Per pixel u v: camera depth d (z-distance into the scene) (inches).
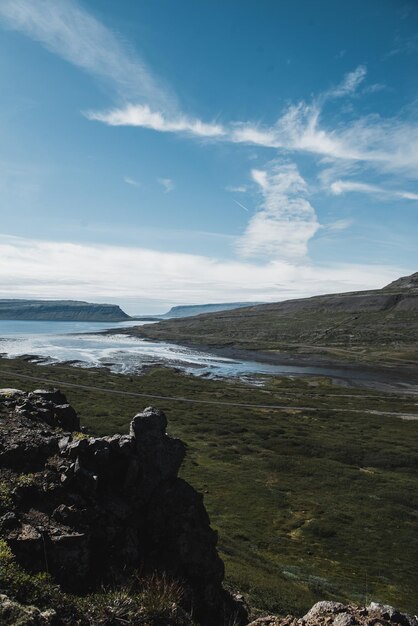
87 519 473.4
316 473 2018.9
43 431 597.3
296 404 3922.2
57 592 364.8
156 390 4311.0
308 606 773.3
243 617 553.6
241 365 6717.5
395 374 5949.8
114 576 444.5
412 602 1007.6
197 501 588.4
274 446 2464.3
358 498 1729.8
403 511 1599.4
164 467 584.4
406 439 2728.8
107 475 546.9
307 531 1416.1
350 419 3341.5
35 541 405.7
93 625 349.7
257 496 1706.4
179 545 533.6
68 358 6781.5
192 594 497.7
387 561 1235.9
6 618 302.2
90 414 2938.0
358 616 428.5
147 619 378.9
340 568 1179.9
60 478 506.9
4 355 6796.3
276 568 1085.8
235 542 1229.1
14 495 458.9
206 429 2802.7
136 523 535.8
